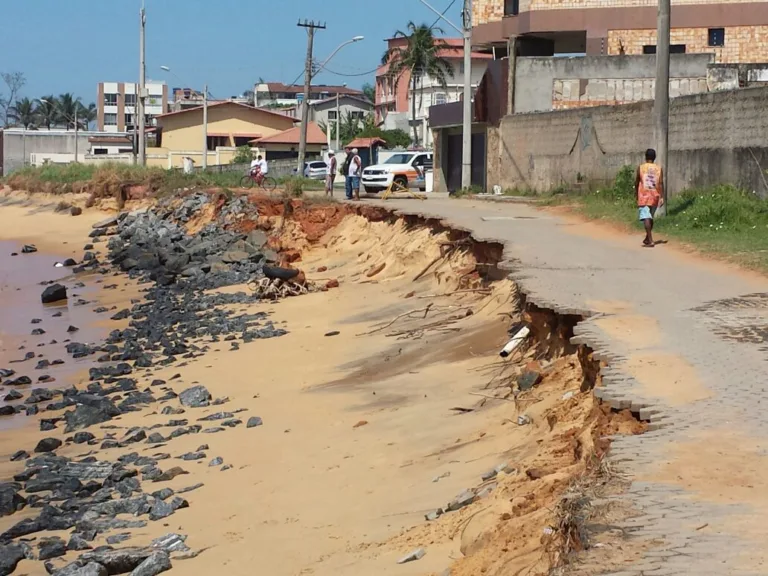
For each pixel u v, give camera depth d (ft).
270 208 129.29
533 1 162.20
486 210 102.17
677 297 46.96
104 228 155.12
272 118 354.54
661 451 24.63
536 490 26.55
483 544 25.17
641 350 35.37
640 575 17.74
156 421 54.70
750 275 54.65
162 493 40.60
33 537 37.73
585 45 165.99
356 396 51.80
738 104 82.99
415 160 162.81
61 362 75.46
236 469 43.34
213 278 111.75
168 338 81.20
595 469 24.17
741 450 24.45
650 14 158.40
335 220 120.57
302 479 39.68
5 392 66.44
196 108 344.08
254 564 30.86
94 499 41.68
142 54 191.42
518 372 43.68
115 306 102.58
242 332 79.66
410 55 297.12
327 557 29.84
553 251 65.57
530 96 140.36
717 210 76.18
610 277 53.83
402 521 31.14
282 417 51.11
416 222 96.22
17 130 381.40
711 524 19.95
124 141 381.81
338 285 94.12
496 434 37.19
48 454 49.93
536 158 129.70
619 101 138.00
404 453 39.58
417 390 48.91
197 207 144.56
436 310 68.74
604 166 111.45
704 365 32.99
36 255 142.72
